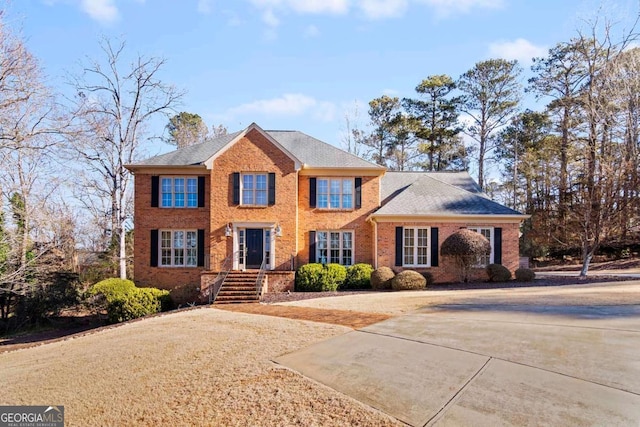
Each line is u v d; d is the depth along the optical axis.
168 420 5.54
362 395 5.62
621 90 23.69
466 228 21.14
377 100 47.28
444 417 4.79
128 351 8.84
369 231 22.42
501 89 42.62
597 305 10.46
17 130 17.33
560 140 36.94
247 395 5.98
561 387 5.18
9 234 18.47
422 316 10.11
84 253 29.81
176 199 22.42
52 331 18.23
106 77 26.56
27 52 17.56
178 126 49.94
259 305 14.57
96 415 5.91
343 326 9.61
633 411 4.47
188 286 20.44
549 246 34.78
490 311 10.29
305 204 22.45
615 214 21.25
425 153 45.84
